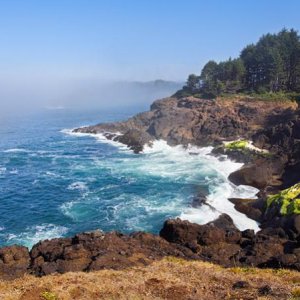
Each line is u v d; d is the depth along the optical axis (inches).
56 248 1322.6
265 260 1275.8
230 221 1796.3
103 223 1866.4
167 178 2566.4
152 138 3799.2
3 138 4832.7
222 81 5147.6
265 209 1841.8
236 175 2423.7
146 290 927.7
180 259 1279.5
